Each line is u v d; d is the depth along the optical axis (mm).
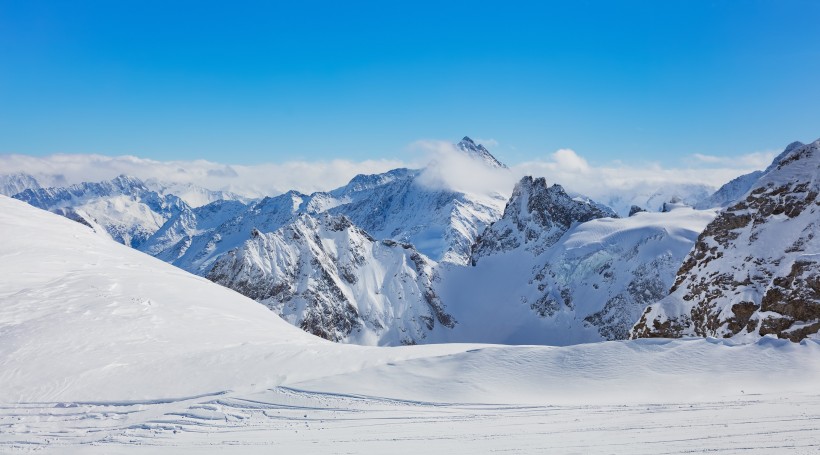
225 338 42562
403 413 26375
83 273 55469
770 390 26438
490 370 32656
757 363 29578
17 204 77938
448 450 19469
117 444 23062
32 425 26219
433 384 31125
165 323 43969
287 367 34375
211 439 23281
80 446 22906
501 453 18438
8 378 31656
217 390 30906
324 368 34156
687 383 28656
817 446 15773
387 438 21984
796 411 20766
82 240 70312
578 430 21094
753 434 17766
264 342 42031
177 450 21781
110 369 33625
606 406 25500
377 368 33719
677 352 32000
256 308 61781
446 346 40188
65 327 39750
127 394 30375
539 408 26125
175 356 36438
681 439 18094
